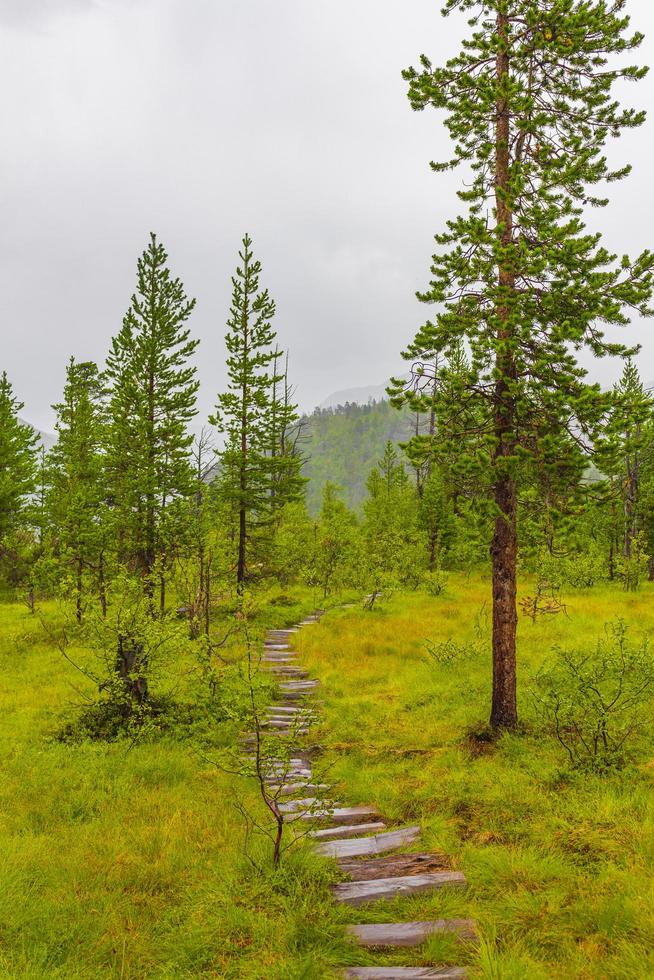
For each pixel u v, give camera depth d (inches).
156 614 532.4
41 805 321.4
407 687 549.3
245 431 1068.5
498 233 386.9
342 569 1305.4
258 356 1067.9
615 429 336.5
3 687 613.0
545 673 490.6
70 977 181.9
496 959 175.0
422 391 395.9
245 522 1094.4
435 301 415.5
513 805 289.3
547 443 354.0
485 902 213.0
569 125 426.3
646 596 1005.2
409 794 324.5
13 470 1357.0
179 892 235.9
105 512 880.9
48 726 479.2
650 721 374.0
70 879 241.4
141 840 277.3
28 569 1235.2
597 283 346.0
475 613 882.8
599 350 380.8
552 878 223.0
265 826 294.7
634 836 242.2
